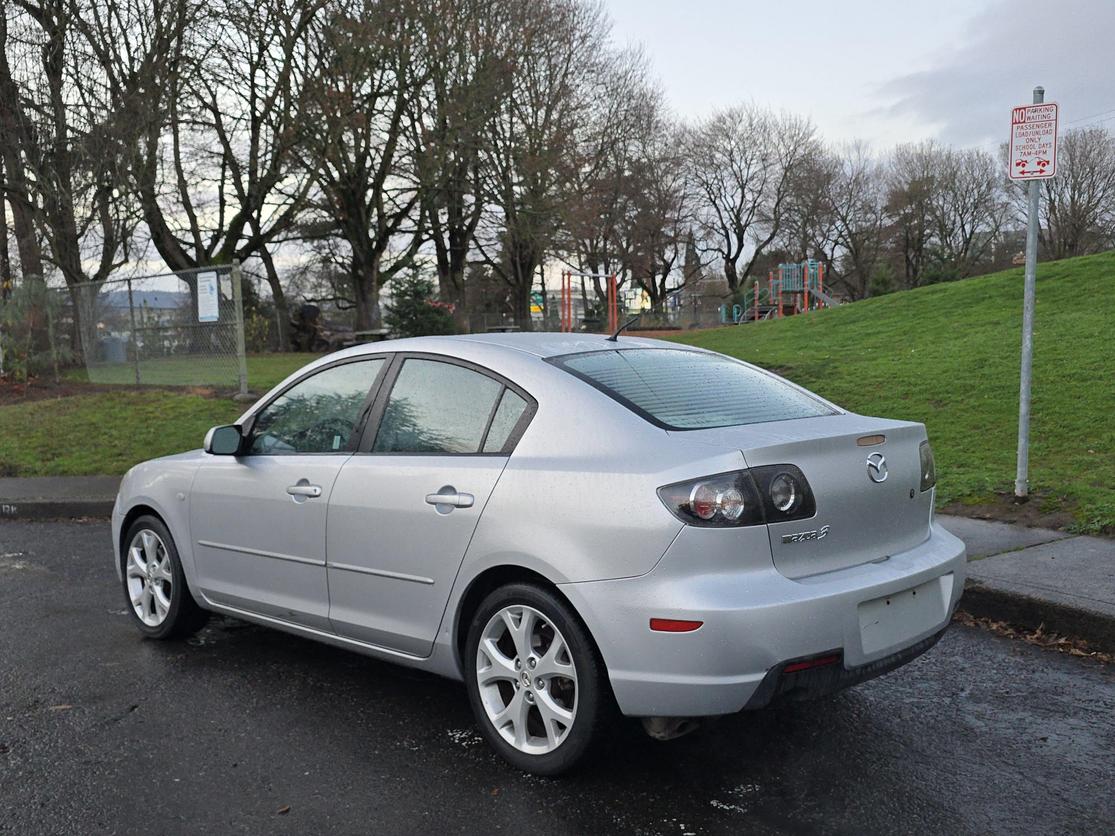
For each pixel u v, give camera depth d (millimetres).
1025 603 5012
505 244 39625
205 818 3221
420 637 3842
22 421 13734
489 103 28969
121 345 16562
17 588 6520
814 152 65500
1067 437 8688
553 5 33656
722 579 3068
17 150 19688
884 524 3477
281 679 4621
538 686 3451
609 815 3191
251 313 29172
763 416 3676
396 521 3877
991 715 4000
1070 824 3092
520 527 3428
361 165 29422
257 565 4566
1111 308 14781
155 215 25141
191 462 5012
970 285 20234
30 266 20438
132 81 21781
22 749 3812
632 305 58594
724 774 3488
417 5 26094
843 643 3170
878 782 3406
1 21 19500
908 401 10914
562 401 3582
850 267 71188
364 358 4406
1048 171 6852
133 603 5363
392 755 3715
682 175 62094
